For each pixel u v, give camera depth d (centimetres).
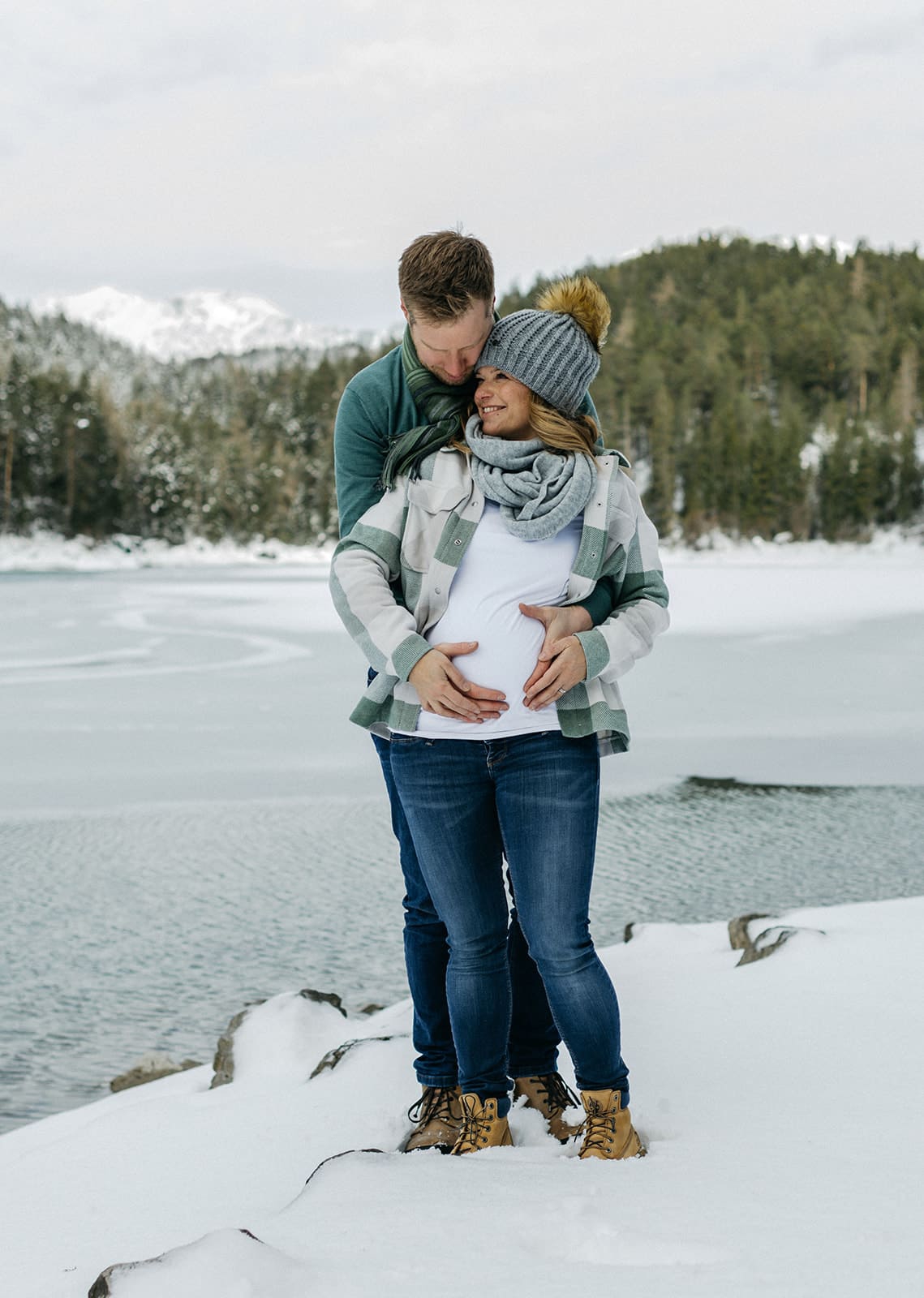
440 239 203
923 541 9594
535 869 196
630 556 216
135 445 10825
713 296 17488
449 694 193
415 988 228
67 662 1991
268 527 11294
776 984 287
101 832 855
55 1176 226
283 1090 266
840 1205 155
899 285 16438
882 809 911
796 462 10238
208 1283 136
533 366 203
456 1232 153
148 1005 520
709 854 775
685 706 1452
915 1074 213
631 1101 217
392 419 226
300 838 839
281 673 1834
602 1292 133
